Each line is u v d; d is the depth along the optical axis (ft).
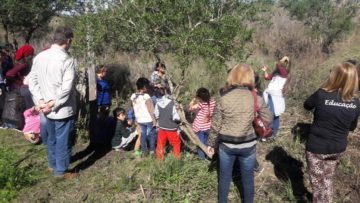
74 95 16.49
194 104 21.04
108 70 31.89
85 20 17.33
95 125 21.02
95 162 19.20
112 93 30.53
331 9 47.75
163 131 18.44
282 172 18.11
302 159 19.36
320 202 13.42
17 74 23.47
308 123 24.07
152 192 16.14
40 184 16.87
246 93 12.92
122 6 16.78
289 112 26.17
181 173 17.44
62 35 15.56
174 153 18.84
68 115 16.26
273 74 21.71
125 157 19.66
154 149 19.57
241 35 16.92
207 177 17.20
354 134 22.18
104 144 21.20
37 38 49.49
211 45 16.67
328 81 12.73
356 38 46.68
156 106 18.45
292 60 39.63
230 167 13.65
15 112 23.26
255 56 35.73
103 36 17.58
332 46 45.96
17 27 40.14
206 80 27.76
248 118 12.83
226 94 13.05
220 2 16.87
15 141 21.84
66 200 15.64
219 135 13.42
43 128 18.37
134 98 19.27
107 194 16.07
